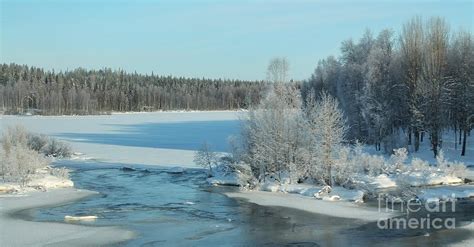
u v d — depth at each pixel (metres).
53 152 70.31
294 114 48.84
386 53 79.56
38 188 44.88
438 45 70.25
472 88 67.00
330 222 33.91
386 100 73.38
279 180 47.41
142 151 78.44
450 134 78.38
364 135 76.00
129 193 44.59
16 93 192.62
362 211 37.16
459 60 71.38
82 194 43.44
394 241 29.11
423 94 67.56
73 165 63.41
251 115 50.56
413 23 73.56
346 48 87.31
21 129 64.88
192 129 124.94
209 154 55.53
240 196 43.19
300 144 47.72
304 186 45.69
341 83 83.56
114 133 113.19
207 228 32.31
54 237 29.72
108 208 38.12
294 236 30.38
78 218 34.34
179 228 32.28
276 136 47.78
